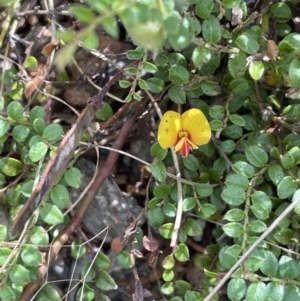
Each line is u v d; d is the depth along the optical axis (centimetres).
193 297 21
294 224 21
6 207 22
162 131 20
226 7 19
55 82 23
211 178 21
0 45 23
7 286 20
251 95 22
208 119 21
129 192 23
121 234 22
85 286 21
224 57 22
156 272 22
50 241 22
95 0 16
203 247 23
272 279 19
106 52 23
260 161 20
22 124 21
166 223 22
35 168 21
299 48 20
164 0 17
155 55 20
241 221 22
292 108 21
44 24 24
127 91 23
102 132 22
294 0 22
